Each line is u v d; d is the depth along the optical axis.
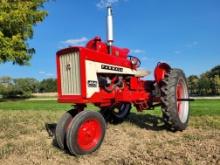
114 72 6.95
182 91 7.96
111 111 8.45
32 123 9.26
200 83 44.75
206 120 8.93
